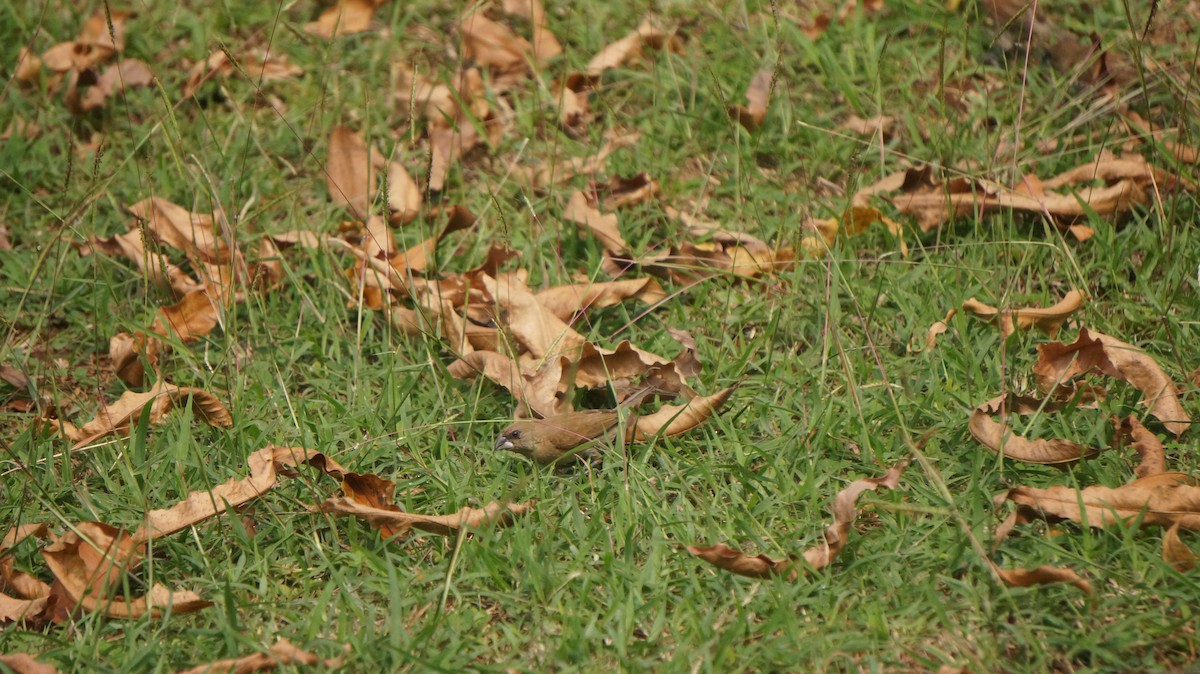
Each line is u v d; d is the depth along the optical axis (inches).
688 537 230.5
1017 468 242.7
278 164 360.5
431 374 284.4
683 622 212.2
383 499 239.0
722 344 281.0
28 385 281.4
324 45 395.9
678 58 378.9
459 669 201.3
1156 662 198.1
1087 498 221.3
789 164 344.5
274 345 299.3
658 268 313.0
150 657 208.5
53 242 285.0
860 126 350.3
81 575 222.7
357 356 283.9
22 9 410.3
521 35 393.7
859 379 274.2
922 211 312.7
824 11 395.9
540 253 314.3
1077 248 307.6
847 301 297.6
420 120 366.3
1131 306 286.7
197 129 367.9
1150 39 350.3
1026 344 278.4
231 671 200.2
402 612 219.1
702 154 352.5
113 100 378.0
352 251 309.3
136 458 258.4
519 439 250.4
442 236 311.6
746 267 308.3
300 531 242.4
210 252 317.1
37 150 364.8
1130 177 313.7
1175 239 300.0
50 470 253.9
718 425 264.4
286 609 221.5
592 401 278.2
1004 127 343.9
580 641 205.8
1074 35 357.7
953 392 264.2
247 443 263.4
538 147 358.3
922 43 377.4
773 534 232.8
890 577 218.1
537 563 223.9
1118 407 254.1
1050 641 201.8
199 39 395.5
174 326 298.4
